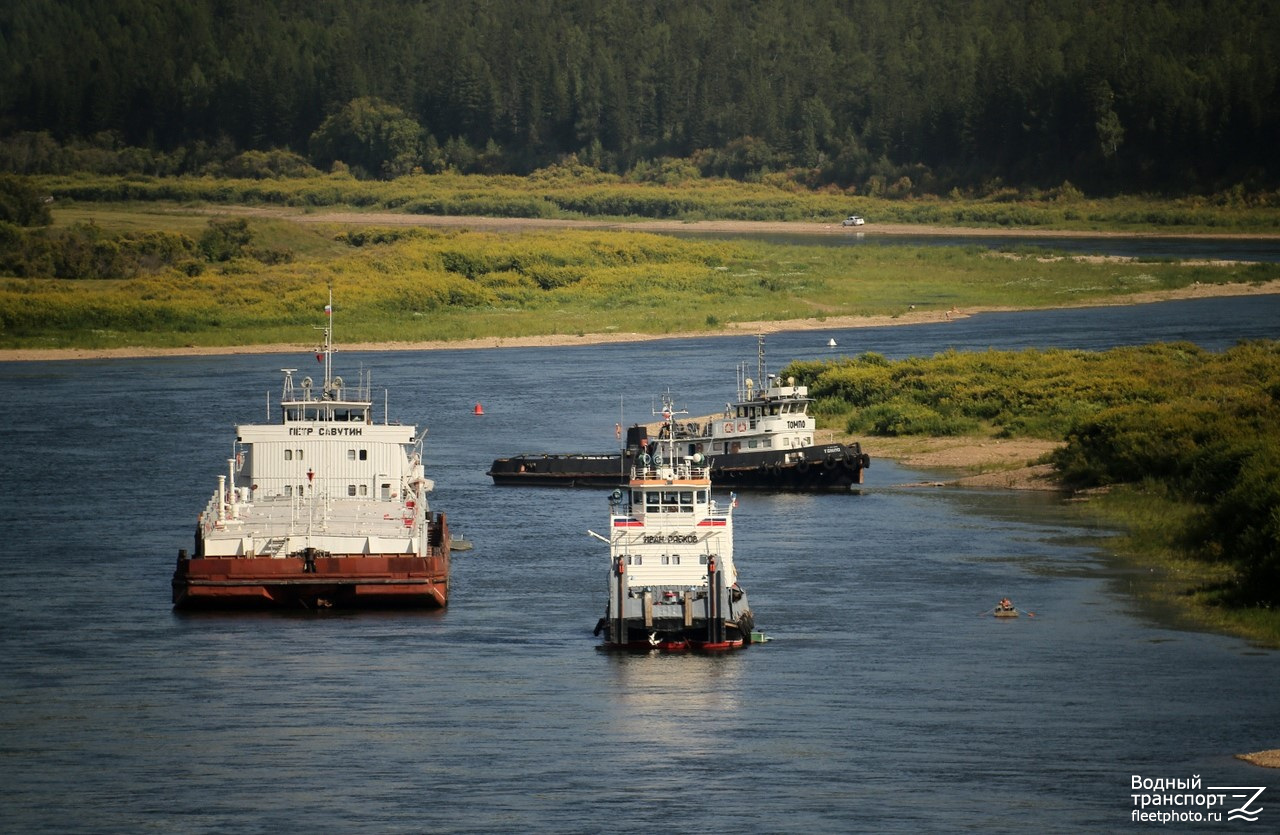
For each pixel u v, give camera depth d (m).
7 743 188.75
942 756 182.12
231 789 173.88
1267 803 167.50
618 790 173.00
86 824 164.62
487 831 162.38
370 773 178.62
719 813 166.62
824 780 175.38
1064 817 164.88
